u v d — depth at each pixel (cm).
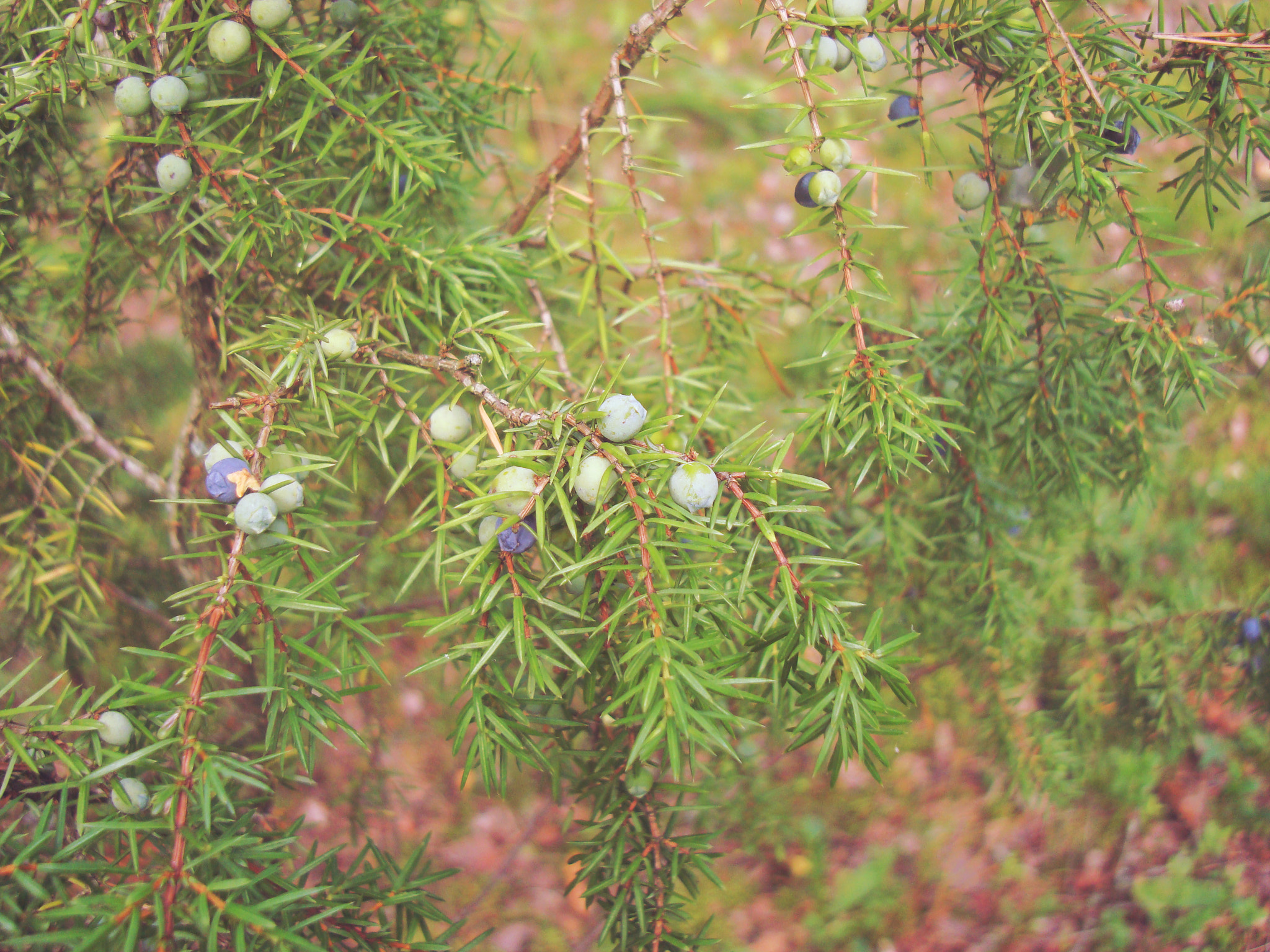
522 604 32
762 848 72
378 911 35
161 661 49
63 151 41
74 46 36
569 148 41
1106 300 39
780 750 56
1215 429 81
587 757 35
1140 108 34
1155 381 41
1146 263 35
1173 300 36
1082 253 64
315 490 37
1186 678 56
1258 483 77
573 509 32
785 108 33
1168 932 68
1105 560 64
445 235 43
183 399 57
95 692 48
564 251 40
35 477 43
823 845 73
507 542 32
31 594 44
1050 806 72
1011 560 49
